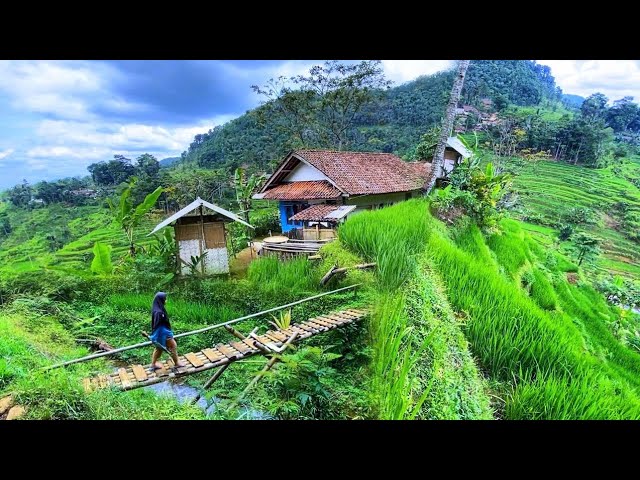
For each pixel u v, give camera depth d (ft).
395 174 62.95
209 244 35.70
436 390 14.42
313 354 15.57
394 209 35.94
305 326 19.21
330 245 29.66
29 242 93.45
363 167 60.29
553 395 15.61
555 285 53.67
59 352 21.07
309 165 57.47
